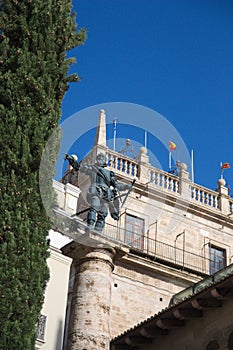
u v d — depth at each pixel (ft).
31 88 47.26
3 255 41.04
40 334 70.74
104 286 76.07
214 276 83.15
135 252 97.71
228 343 63.87
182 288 100.68
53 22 50.37
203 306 66.64
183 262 102.78
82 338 73.05
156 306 96.68
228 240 114.32
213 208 115.44
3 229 41.96
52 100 48.57
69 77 50.55
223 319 65.67
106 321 74.95
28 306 40.91
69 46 50.75
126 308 94.02
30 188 43.96
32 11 49.78
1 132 45.06
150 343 75.15
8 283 40.37
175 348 70.95
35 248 42.68
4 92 46.68
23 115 46.19
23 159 44.45
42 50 49.16
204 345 67.05
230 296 64.90
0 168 44.14
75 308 75.25
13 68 48.06
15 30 49.55
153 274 99.25
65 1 51.49
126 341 75.66
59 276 75.97
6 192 43.27
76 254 76.59
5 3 50.31
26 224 42.75
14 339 39.22
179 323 71.10
